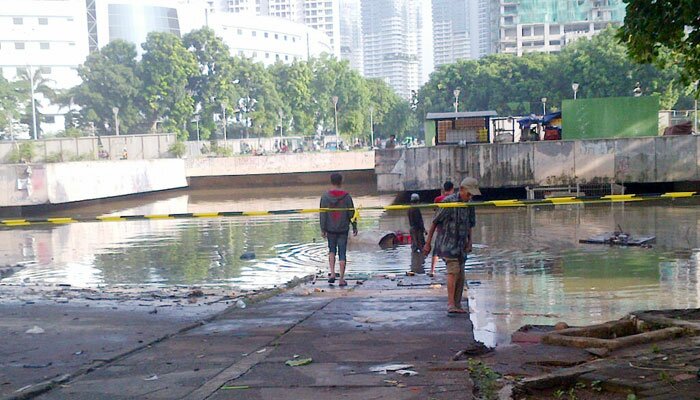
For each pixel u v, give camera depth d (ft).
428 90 281.13
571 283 39.24
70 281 46.75
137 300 32.45
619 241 56.03
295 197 126.52
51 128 301.22
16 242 74.54
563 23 391.24
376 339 22.07
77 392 16.94
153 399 16.12
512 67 253.03
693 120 136.77
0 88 225.56
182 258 57.47
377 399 15.40
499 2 400.06
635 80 209.87
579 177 99.14
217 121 259.19
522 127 119.65
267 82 252.62
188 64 230.48
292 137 244.83
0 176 111.86
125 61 233.14
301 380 17.20
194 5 374.63
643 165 97.71
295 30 459.73
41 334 24.00
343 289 35.01
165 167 137.90
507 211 90.38
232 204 116.78
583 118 102.37
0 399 16.07
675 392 15.01
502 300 34.37
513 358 18.99
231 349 21.15
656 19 25.57
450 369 17.78
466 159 100.83
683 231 63.31
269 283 43.47
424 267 47.19
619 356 18.48
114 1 343.05
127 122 228.84
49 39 324.80
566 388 16.11
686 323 21.62
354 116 270.87
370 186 143.84
